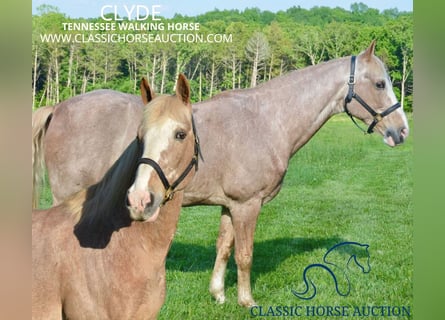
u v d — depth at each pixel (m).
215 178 4.75
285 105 4.97
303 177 10.48
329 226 7.83
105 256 2.71
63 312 2.75
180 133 2.67
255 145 4.80
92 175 4.69
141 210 2.50
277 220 8.15
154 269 2.78
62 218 2.83
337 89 5.13
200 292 5.33
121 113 4.75
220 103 4.83
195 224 7.97
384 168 11.01
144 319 2.79
